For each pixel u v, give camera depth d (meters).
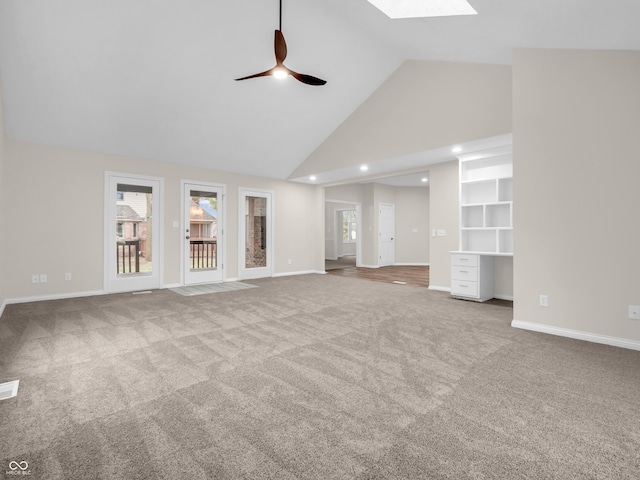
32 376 2.30
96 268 5.27
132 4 3.36
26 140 4.68
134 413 1.83
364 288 6.03
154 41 3.78
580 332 3.10
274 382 2.21
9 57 3.51
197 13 3.64
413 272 8.54
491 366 2.47
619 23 2.43
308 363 2.53
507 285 5.01
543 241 3.30
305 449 1.52
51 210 4.88
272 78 4.74
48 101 4.17
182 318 3.86
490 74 4.23
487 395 2.03
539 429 1.68
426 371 2.38
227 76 4.50
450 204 5.68
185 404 1.93
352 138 6.02
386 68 5.19
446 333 3.29
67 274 5.02
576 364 2.51
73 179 5.06
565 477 1.35
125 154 5.50
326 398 2.00
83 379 2.25
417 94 5.01
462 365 2.49
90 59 3.76
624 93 2.86
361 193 9.99
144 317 3.90
